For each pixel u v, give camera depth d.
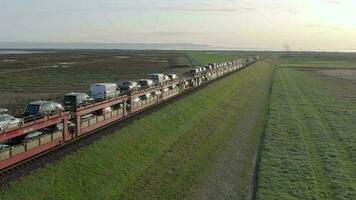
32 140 28.59
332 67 185.12
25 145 27.75
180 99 59.69
